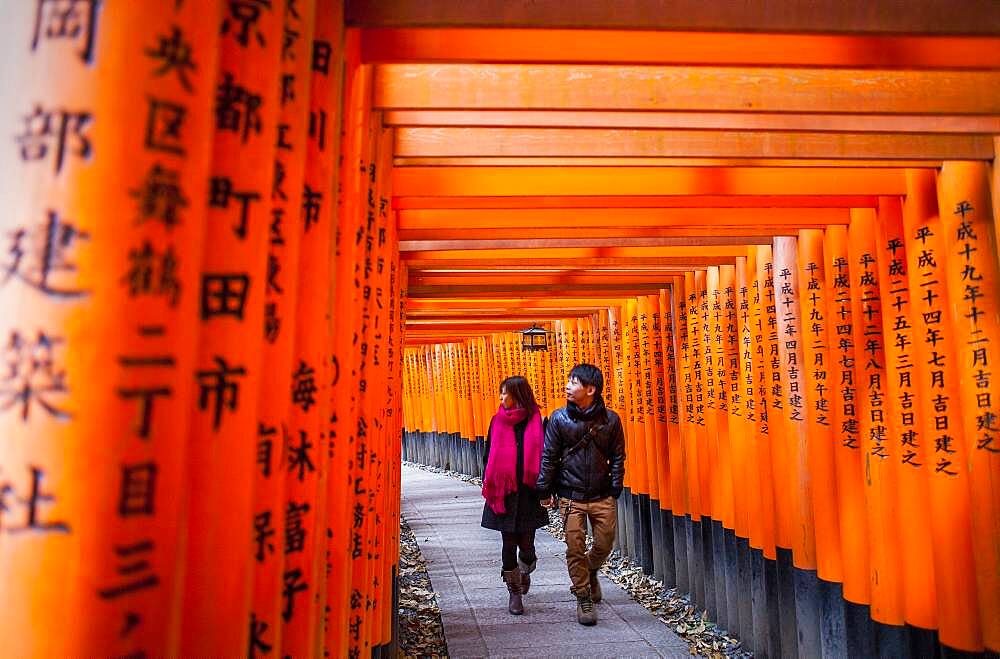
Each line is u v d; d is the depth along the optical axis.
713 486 4.94
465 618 5.12
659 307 6.03
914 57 2.04
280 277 1.26
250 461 1.07
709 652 4.40
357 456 2.45
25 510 0.77
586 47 2.03
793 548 3.91
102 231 0.80
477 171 3.31
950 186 2.86
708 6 1.88
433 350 14.85
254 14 1.14
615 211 3.74
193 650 1.00
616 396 7.04
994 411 2.69
